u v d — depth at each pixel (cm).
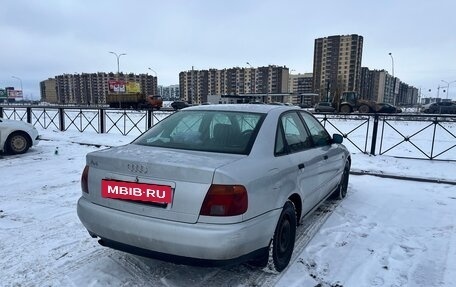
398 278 299
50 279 284
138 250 254
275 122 322
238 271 300
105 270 299
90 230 277
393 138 1339
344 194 536
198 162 248
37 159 789
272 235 273
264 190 261
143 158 259
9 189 542
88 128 1593
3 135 827
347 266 317
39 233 375
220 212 231
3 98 8169
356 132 1547
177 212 238
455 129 1780
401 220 438
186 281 284
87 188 282
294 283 285
